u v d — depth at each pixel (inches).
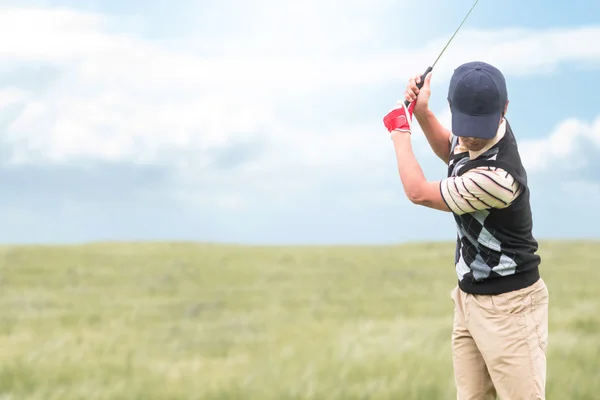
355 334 387.2
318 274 852.6
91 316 530.6
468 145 161.6
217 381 305.7
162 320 526.0
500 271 163.2
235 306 609.6
